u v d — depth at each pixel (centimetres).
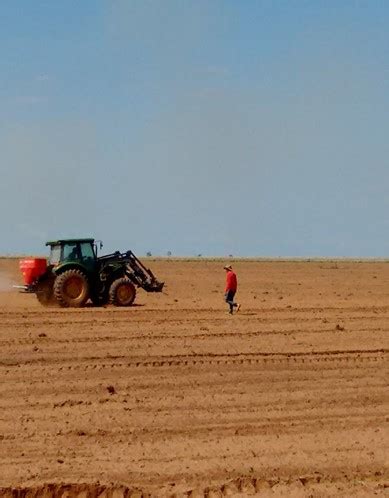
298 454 1316
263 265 9275
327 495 1155
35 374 1920
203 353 2195
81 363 2056
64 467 1241
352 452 1330
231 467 1248
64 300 3488
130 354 2183
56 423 1492
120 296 3569
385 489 1178
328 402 1672
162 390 1770
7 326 2783
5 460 1274
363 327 2805
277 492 1161
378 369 2022
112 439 1394
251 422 1512
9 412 1570
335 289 5491
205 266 8744
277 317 3112
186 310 3381
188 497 1138
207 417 1543
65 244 3569
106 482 1168
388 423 1512
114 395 1716
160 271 7662
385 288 5612
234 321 2962
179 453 1316
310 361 2111
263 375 1931
